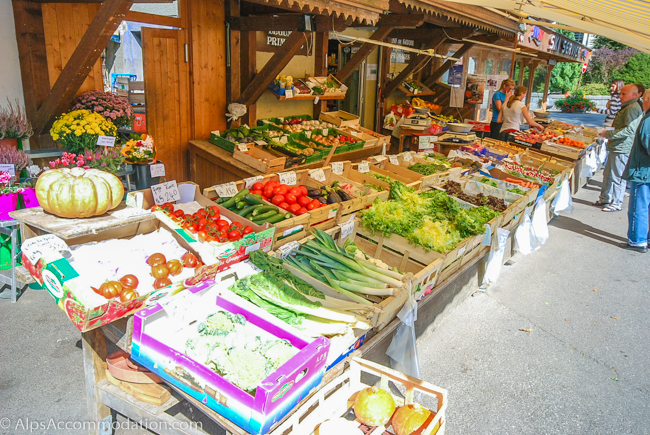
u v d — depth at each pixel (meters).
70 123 4.45
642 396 3.78
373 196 4.81
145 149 5.03
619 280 6.01
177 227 3.06
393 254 4.38
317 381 2.53
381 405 2.71
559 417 3.45
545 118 13.80
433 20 8.11
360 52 8.08
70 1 4.71
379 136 8.16
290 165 6.04
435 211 5.02
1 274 4.16
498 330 4.59
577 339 4.55
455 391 3.64
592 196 10.31
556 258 6.62
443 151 9.56
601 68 38.31
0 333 3.71
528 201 6.22
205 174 6.45
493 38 10.56
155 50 5.88
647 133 6.55
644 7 3.22
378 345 3.39
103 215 2.88
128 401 2.61
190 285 2.80
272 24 6.25
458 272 4.58
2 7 4.62
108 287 2.45
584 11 3.87
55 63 5.15
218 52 6.63
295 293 3.07
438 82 12.13
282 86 7.11
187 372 2.28
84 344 2.66
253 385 2.24
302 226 3.95
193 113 6.50
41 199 2.70
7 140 4.31
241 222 3.64
